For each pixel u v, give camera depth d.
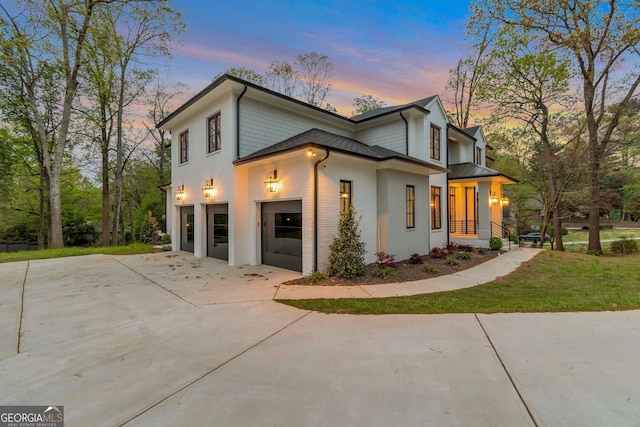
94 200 22.06
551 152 14.98
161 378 2.64
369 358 2.94
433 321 3.96
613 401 2.14
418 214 9.94
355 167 8.16
